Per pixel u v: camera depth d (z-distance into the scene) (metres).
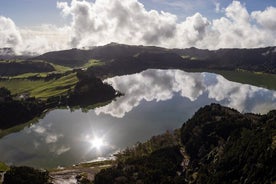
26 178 142.50
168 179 144.50
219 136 194.62
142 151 190.25
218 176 139.75
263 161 129.25
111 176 147.12
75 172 167.75
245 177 131.88
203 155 178.75
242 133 174.50
